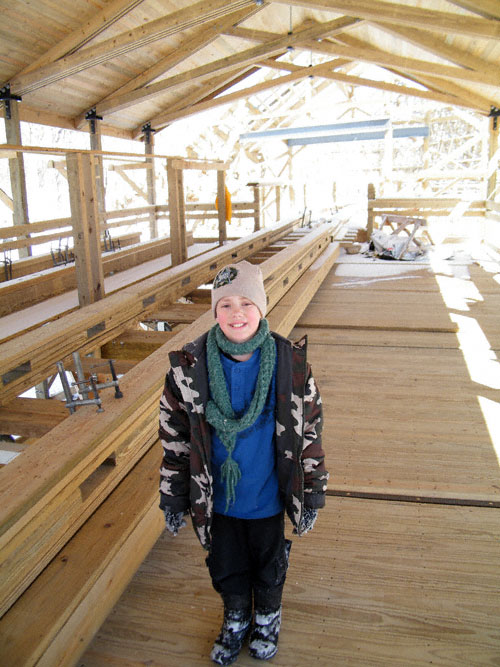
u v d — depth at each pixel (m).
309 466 1.55
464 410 3.39
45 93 9.45
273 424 1.48
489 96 11.02
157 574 2.04
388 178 15.57
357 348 4.58
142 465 2.30
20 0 7.03
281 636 1.76
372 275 7.61
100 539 1.84
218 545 1.64
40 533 1.63
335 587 1.96
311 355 4.45
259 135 16.70
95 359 3.52
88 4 7.70
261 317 1.43
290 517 1.56
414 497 2.50
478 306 5.71
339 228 11.88
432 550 2.15
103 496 2.04
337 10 7.18
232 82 12.59
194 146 19.45
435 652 1.70
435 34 8.68
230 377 1.44
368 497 2.51
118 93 10.48
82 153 4.05
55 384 8.18
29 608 1.54
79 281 4.23
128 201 19.11
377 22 8.86
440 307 5.73
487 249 10.22
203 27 9.71
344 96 19.78
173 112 12.23
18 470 1.62
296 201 20.47
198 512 1.51
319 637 1.75
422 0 7.62
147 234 19.25
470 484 2.58
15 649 1.40
